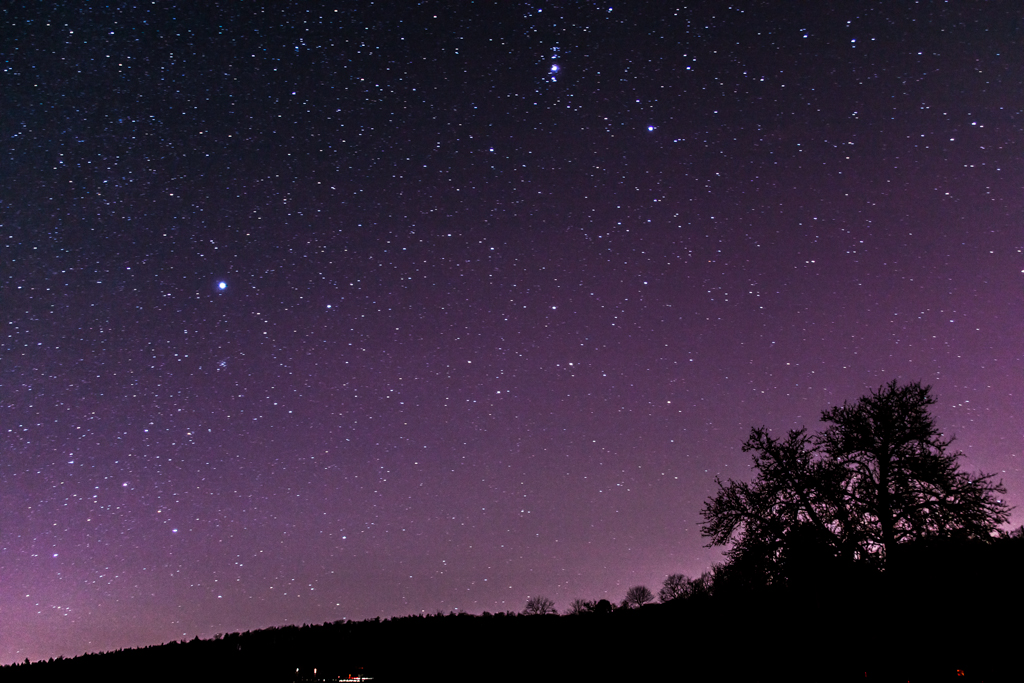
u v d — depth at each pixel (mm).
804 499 22016
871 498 21297
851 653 20094
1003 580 20406
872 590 20469
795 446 23031
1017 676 17406
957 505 20328
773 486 22547
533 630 33156
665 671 23453
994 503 20641
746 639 24641
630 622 31344
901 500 20969
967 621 19875
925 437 21703
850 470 21984
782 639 22828
